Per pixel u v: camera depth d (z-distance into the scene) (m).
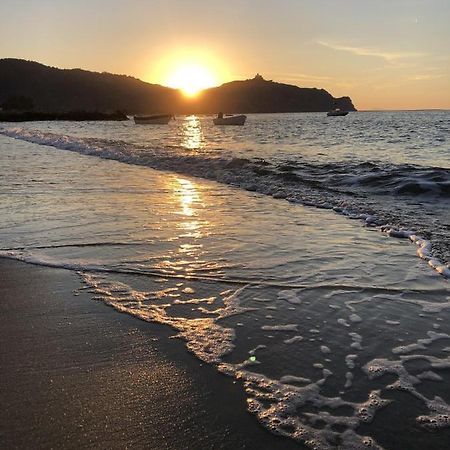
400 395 2.85
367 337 3.60
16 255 5.59
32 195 9.39
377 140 29.56
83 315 3.99
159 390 2.92
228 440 2.47
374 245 6.10
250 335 3.64
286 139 32.25
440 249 5.81
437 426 2.56
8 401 2.80
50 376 3.07
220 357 3.31
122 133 44.78
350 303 4.24
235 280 4.82
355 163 14.39
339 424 2.59
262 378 3.05
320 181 11.20
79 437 2.49
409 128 49.19
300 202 9.05
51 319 3.92
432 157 18.03
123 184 10.96
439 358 3.28
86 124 80.75
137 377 3.06
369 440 2.46
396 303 4.23
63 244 6.02
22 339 3.59
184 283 4.74
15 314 4.03
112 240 6.21
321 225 7.19
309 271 5.09
